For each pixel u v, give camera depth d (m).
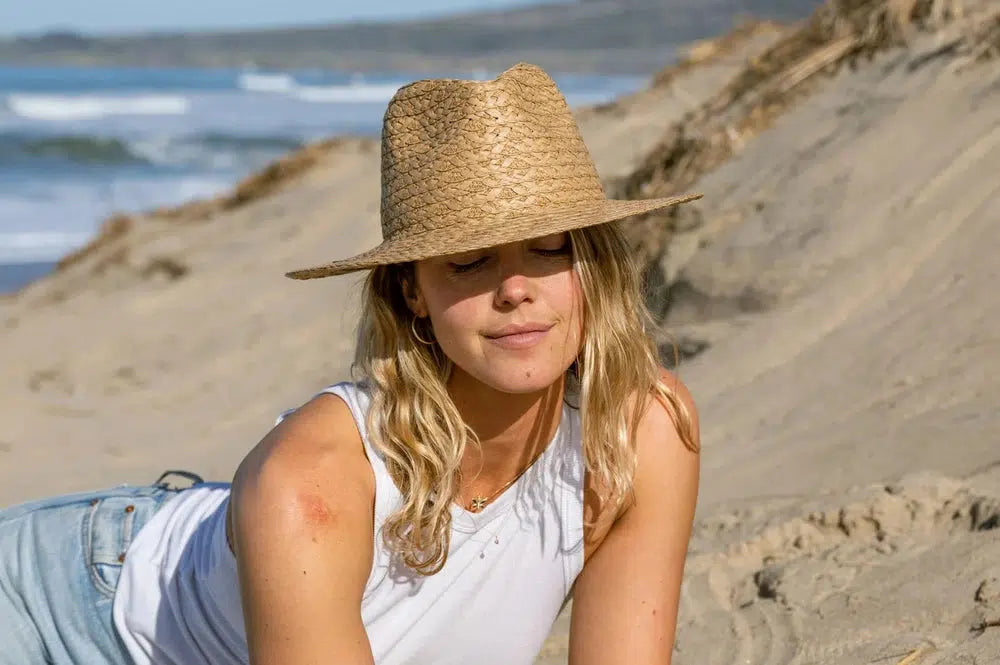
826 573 3.38
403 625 2.33
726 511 4.05
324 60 171.38
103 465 7.11
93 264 14.37
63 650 2.59
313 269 2.16
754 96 8.64
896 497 3.68
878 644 2.94
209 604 2.44
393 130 2.22
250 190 15.77
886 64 7.99
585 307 2.31
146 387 9.30
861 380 5.03
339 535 2.14
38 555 2.64
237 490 2.19
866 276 5.89
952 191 6.23
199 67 150.12
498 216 2.14
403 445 2.25
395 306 2.29
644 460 2.42
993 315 5.16
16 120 48.41
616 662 2.38
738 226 6.81
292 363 9.49
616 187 9.12
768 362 5.55
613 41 195.62
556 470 2.38
